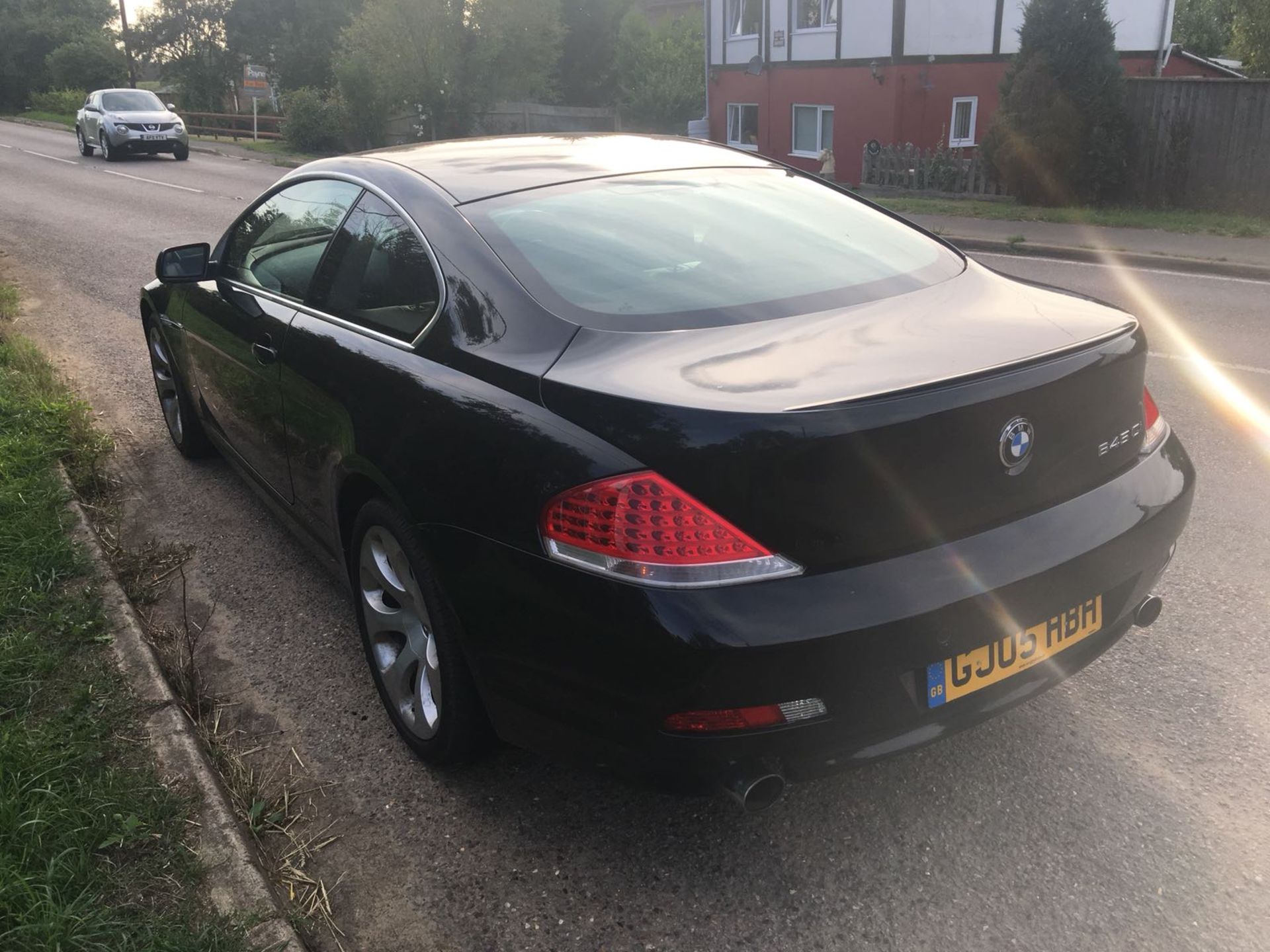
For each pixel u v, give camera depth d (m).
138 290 9.81
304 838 2.66
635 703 2.15
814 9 22.08
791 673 2.08
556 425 2.26
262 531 4.47
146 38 49.81
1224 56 30.83
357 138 29.25
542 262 2.72
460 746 2.72
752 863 2.53
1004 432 2.24
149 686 3.02
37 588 3.58
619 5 38.94
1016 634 2.31
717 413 2.08
